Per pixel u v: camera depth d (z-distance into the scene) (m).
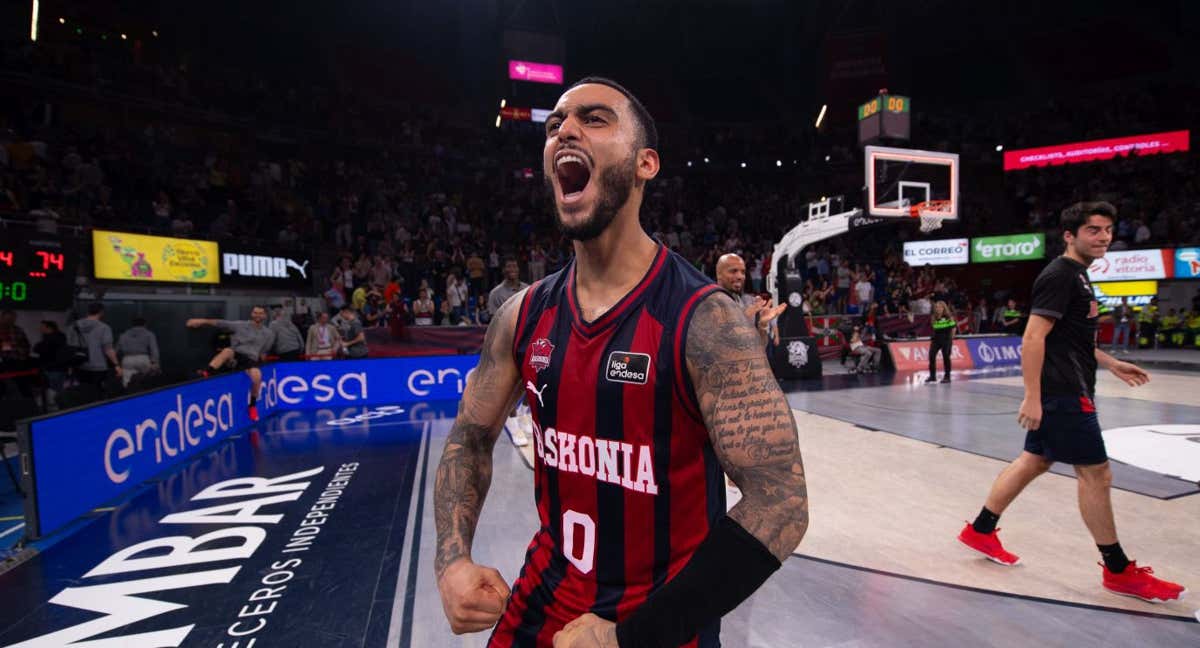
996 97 27.12
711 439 0.88
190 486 4.79
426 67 26.89
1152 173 21.22
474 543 3.34
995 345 14.28
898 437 5.98
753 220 23.78
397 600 2.80
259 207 15.88
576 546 1.08
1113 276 19.19
